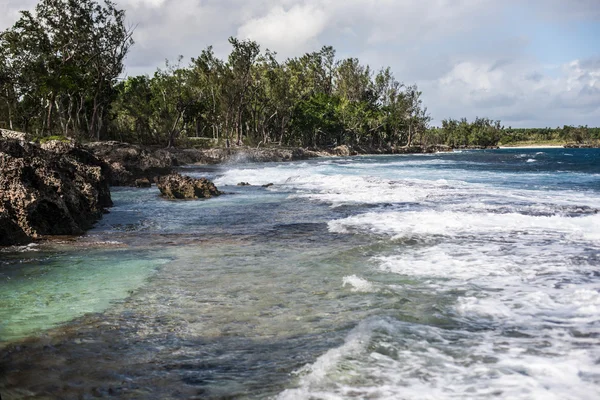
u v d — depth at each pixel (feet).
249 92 274.16
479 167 138.31
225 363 14.87
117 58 208.23
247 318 19.01
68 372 14.42
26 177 39.19
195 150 213.05
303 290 22.50
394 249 30.40
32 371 14.52
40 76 178.29
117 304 21.06
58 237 38.24
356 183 78.48
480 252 29.04
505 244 31.14
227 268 27.30
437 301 20.15
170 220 47.39
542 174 105.09
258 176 108.99
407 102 391.86
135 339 17.03
